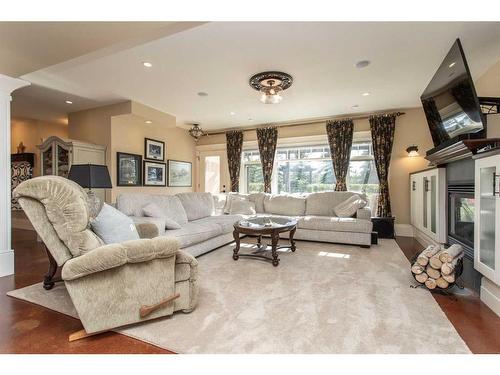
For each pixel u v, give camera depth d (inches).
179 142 241.0
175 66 118.8
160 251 65.3
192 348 55.9
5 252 104.5
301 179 223.6
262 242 163.3
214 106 179.6
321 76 129.6
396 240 169.9
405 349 55.3
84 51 86.4
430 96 123.2
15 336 61.0
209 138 259.0
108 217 72.4
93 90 149.3
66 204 60.0
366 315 70.0
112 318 61.1
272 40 97.2
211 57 110.3
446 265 83.6
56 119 215.0
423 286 90.0
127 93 154.7
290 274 103.0
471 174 100.2
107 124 175.9
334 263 117.7
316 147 218.2
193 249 122.4
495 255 71.0
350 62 114.7
